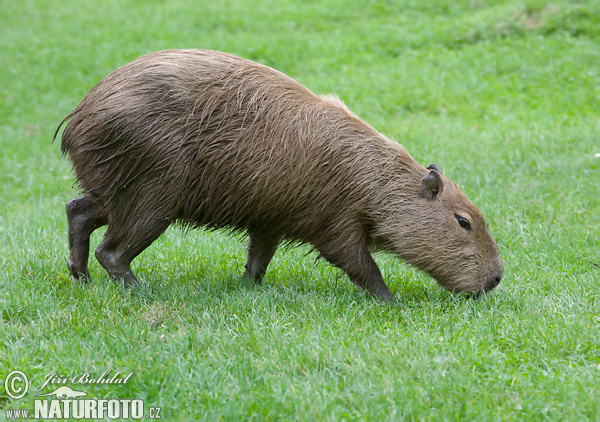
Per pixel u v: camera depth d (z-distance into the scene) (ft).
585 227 68.18
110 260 53.31
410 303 52.70
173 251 64.13
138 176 50.57
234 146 50.37
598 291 53.42
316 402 36.73
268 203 51.70
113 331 45.68
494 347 44.62
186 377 39.40
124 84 50.08
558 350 43.37
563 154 86.17
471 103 113.70
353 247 53.26
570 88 115.34
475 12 154.20
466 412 36.14
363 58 138.10
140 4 187.21
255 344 44.16
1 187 95.61
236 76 51.47
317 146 51.42
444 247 52.70
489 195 76.18
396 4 165.37
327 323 47.52
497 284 53.52
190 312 49.62
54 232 70.64
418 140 96.02
